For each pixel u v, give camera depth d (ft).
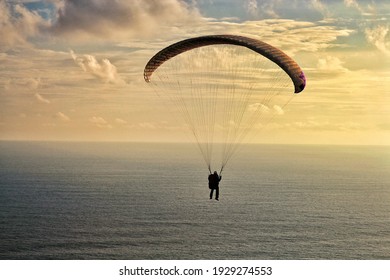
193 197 292.40
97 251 194.90
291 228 229.04
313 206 276.62
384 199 301.43
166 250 195.62
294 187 337.52
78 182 347.36
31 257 191.93
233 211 258.37
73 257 188.96
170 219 238.07
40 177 361.10
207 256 192.13
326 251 198.70
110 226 225.97
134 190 315.78
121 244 202.18
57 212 253.65
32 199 283.79
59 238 211.00
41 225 229.45
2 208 262.06
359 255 197.47
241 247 202.69
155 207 263.90
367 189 336.90
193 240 209.46
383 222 243.81
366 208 275.39
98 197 290.15
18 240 207.41
